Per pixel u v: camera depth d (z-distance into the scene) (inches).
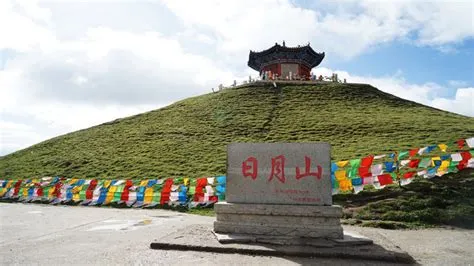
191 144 1438.2
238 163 484.1
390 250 400.8
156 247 415.5
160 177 1081.4
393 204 709.9
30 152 1620.3
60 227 569.0
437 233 561.3
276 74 2534.5
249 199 472.1
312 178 467.5
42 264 347.9
